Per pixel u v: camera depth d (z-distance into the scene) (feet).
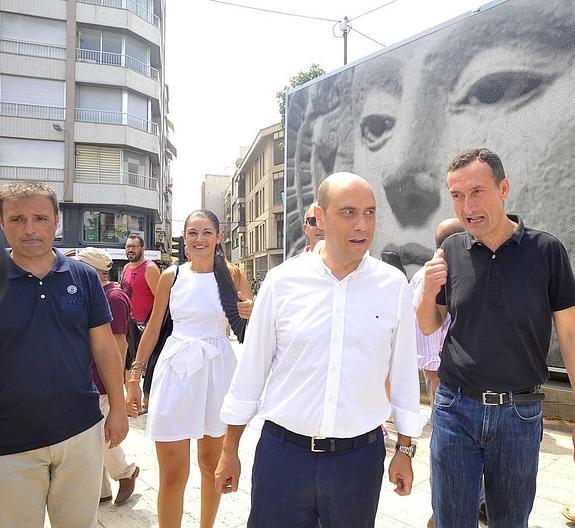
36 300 6.92
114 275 84.74
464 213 6.97
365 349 5.76
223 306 9.56
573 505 10.83
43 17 80.74
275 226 108.06
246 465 13.75
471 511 6.98
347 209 5.69
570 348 6.81
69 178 81.46
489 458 6.96
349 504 5.69
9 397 6.62
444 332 8.93
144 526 10.47
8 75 78.74
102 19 83.61
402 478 6.20
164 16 104.53
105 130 83.41
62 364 6.97
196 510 11.08
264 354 6.18
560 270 6.82
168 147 141.28
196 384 9.11
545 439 15.80
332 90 26.94
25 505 6.79
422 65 22.06
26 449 6.70
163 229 138.51
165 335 10.17
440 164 21.34
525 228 7.12
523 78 18.30
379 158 24.21
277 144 107.76
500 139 19.04
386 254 16.29
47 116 80.89
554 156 17.40
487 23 19.48
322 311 5.80
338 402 5.66
